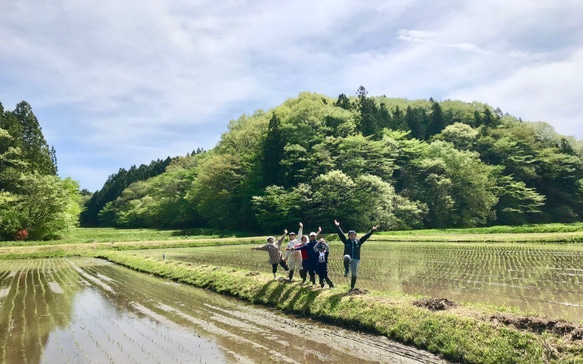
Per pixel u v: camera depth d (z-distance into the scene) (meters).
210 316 9.84
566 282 12.30
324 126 62.53
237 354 6.86
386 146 59.12
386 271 15.50
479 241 30.27
